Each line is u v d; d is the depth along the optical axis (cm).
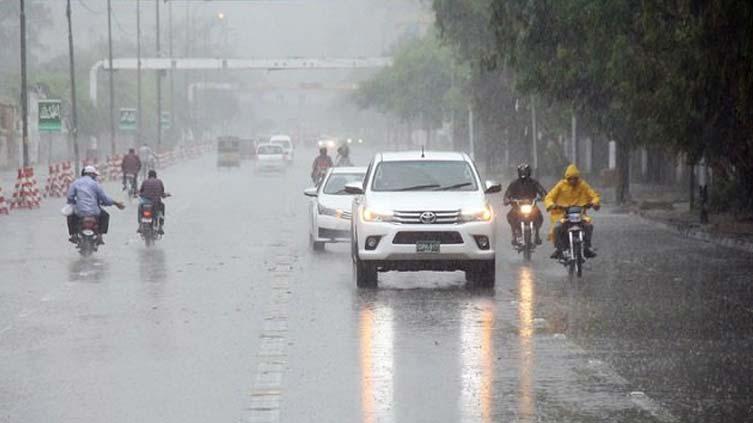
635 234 7125
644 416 2303
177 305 3981
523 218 5659
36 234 7188
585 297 4181
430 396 2506
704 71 5581
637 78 6619
